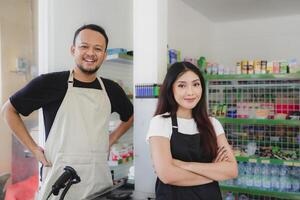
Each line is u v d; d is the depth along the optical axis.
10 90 2.94
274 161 2.59
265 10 3.53
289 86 2.89
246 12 3.62
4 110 1.94
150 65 2.06
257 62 2.68
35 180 2.80
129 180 2.27
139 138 2.08
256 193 2.72
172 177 1.48
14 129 1.92
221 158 1.62
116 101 2.18
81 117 1.94
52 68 2.38
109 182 2.07
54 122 1.92
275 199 2.98
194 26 3.56
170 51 2.40
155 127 1.57
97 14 2.89
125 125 2.29
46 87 1.91
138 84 2.08
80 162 1.91
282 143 2.91
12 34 2.94
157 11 2.04
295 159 2.60
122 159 2.80
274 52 3.82
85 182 1.92
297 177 2.70
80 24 2.65
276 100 2.95
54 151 1.91
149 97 2.04
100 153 2.00
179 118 1.62
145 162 2.05
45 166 1.94
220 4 3.34
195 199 1.51
